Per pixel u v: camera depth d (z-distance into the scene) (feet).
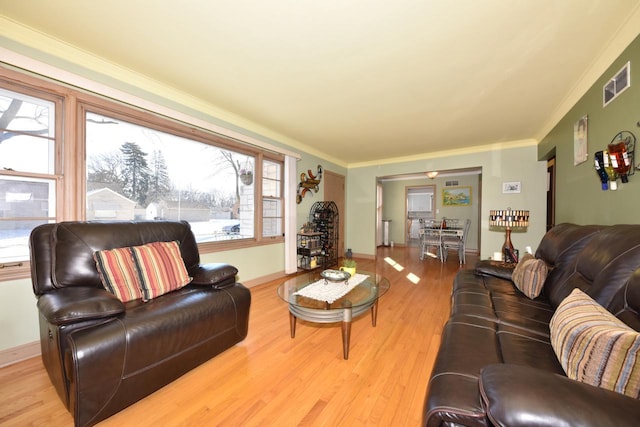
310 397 4.56
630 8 4.81
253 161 11.73
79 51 6.23
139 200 7.99
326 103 9.12
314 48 6.08
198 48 6.13
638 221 5.23
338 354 5.93
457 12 4.94
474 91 8.16
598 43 5.81
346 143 14.28
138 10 4.95
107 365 3.82
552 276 5.73
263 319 7.89
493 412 1.93
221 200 10.48
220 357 5.78
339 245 18.54
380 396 4.59
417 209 25.48
